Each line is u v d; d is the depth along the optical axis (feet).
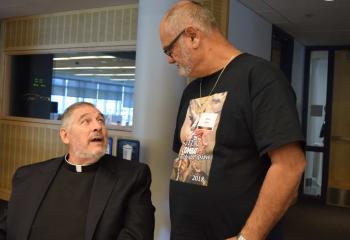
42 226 5.63
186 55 4.38
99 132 5.98
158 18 9.50
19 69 17.75
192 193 4.32
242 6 12.28
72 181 5.99
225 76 4.27
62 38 15.74
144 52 9.77
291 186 3.62
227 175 4.09
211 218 4.22
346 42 17.30
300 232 13.52
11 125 17.39
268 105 3.77
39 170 6.18
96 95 16.16
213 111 4.27
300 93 18.40
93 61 16.07
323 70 18.42
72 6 14.62
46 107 16.93
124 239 5.41
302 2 11.80
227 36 11.39
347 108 17.79
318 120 18.49
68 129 6.02
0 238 5.86
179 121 4.98
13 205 5.89
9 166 17.34
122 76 15.11
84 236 5.53
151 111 9.70
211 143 4.21
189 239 4.46
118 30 14.16
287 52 16.61
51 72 16.76
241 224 4.05
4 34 17.63
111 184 5.80
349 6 11.95
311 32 15.80
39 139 16.44
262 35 13.93
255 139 3.90
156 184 9.70
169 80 9.57
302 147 3.72
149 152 9.73
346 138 17.78
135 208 5.72
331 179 18.06
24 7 15.15
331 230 13.91
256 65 4.04
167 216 9.72
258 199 3.75
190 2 4.45
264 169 4.11
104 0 13.55
